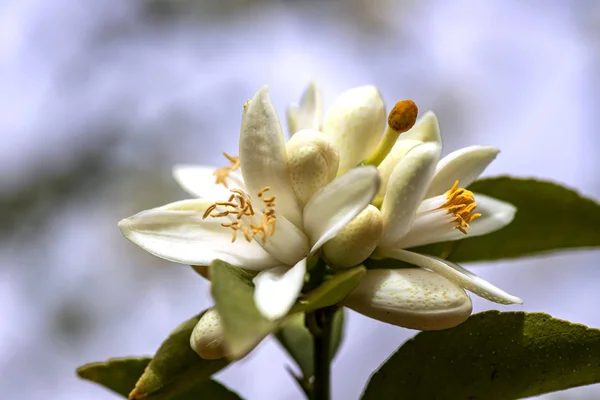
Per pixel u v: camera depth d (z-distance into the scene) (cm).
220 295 18
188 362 20
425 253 21
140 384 20
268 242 20
